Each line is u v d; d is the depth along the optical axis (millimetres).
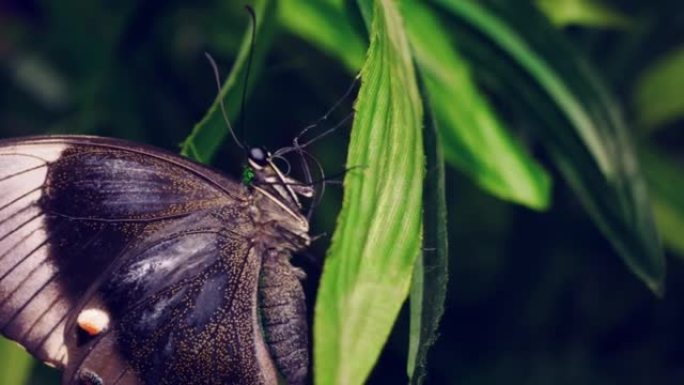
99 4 350
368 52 267
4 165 308
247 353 325
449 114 308
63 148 310
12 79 371
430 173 275
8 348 320
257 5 301
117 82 350
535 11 306
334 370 258
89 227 313
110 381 320
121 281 317
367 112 266
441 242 273
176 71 353
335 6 315
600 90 307
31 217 309
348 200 263
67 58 367
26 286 310
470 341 358
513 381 354
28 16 375
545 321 357
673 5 343
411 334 273
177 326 323
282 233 321
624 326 359
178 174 316
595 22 328
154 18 348
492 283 355
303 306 322
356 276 262
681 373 358
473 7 307
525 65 308
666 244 330
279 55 344
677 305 358
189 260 321
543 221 353
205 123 291
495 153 308
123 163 313
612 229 305
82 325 314
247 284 323
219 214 320
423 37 307
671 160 339
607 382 356
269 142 349
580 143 307
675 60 340
